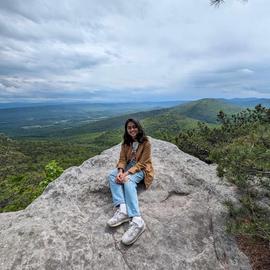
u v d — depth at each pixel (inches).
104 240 193.3
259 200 239.6
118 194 213.0
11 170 3575.3
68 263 176.6
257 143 219.1
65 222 206.2
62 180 264.5
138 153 233.1
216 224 215.3
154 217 214.4
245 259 192.7
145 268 178.4
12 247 183.3
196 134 683.4
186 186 255.4
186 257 187.2
